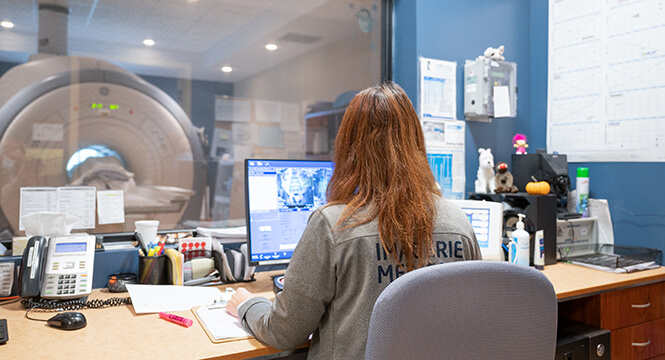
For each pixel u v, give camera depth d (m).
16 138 1.72
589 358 1.65
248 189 1.60
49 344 1.11
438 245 0.99
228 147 2.08
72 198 1.79
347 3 2.33
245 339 1.14
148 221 1.76
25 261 1.45
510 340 0.88
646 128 2.16
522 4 2.63
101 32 1.83
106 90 1.85
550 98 2.56
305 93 2.24
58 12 1.76
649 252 2.05
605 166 2.32
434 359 0.83
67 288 1.45
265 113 2.15
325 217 0.99
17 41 1.71
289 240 1.66
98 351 1.07
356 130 1.06
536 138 2.64
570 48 2.46
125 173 1.89
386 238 0.96
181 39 1.97
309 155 2.26
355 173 1.04
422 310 0.81
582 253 2.23
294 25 2.20
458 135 2.38
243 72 2.10
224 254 1.72
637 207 2.20
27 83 1.73
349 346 0.94
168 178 1.96
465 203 1.96
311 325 0.99
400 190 0.98
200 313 1.33
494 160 2.53
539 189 2.10
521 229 1.94
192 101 2.00
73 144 1.80
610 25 2.29
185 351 1.07
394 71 2.43
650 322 1.88
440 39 2.33
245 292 1.31
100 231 1.83
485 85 2.30
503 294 0.85
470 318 0.84
